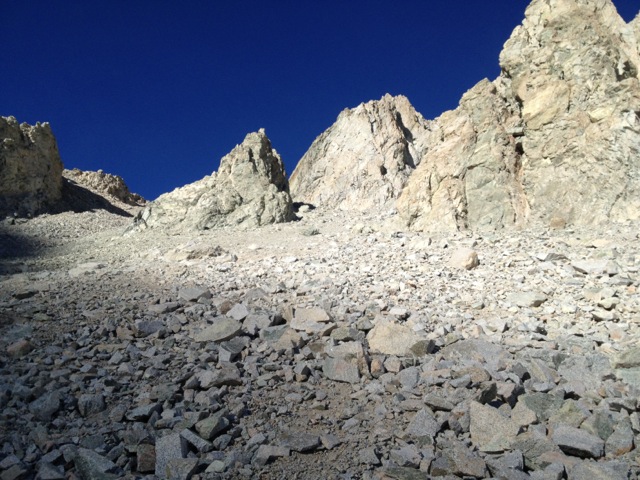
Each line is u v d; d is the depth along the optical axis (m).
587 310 8.85
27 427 5.64
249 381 6.74
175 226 26.80
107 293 11.24
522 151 18.39
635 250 11.88
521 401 5.88
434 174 18.86
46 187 36.66
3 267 19.95
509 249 13.69
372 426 5.66
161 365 7.16
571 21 17.88
